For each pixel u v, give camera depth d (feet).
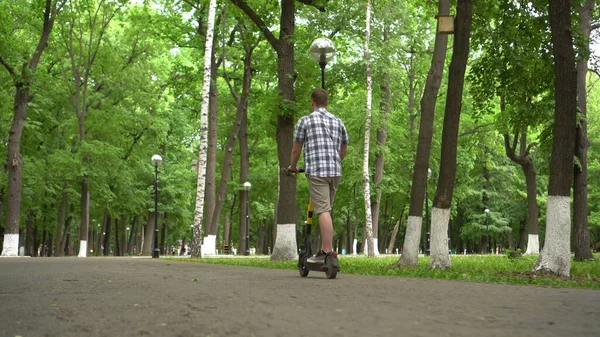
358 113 112.88
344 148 26.18
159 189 145.59
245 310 12.44
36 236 164.55
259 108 74.28
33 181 119.34
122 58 130.52
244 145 130.52
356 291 17.44
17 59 103.60
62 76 129.70
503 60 53.21
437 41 52.60
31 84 103.76
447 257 42.47
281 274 28.43
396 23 99.09
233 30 108.47
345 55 95.20
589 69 75.00
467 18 42.55
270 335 9.23
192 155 155.22
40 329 10.32
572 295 16.96
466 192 152.05
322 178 25.26
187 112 148.05
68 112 132.16
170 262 53.31
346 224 188.55
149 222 155.12
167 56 147.02
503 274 35.96
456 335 9.22
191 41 107.65
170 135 149.18
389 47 93.56
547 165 76.89
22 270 33.22
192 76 111.45
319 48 42.78
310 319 10.99
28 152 127.75
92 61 123.03
